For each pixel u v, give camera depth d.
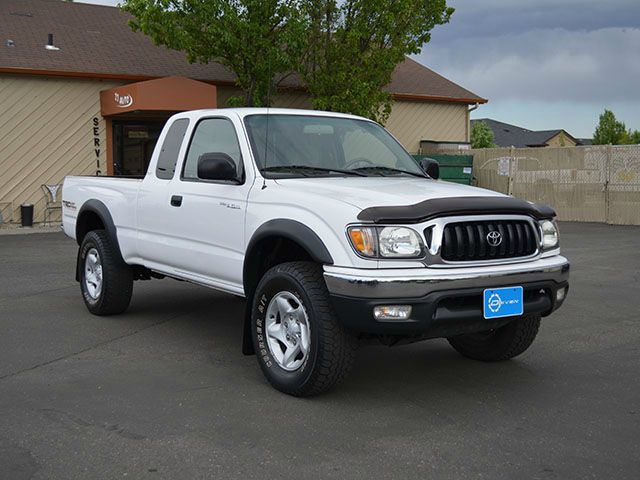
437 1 19.05
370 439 4.12
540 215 5.02
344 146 6.00
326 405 4.71
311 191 4.93
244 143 5.55
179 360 5.79
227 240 5.48
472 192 5.04
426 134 24.67
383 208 4.50
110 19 22.75
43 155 18.00
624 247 13.34
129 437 4.13
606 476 3.64
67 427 4.29
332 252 4.53
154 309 7.80
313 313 4.59
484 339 5.72
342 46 18.97
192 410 4.59
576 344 6.37
